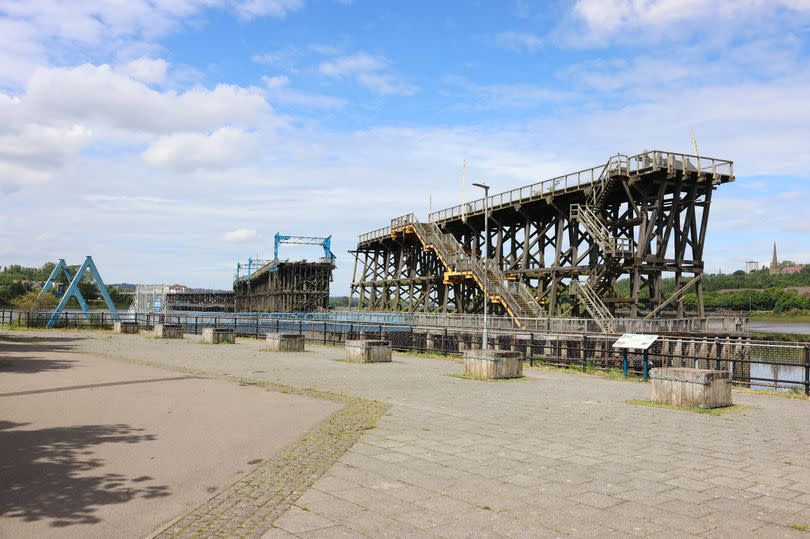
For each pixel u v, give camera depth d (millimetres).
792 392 18875
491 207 53688
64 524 6020
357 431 10930
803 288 164375
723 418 13203
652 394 15398
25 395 14008
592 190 42531
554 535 5992
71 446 9172
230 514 6445
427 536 5930
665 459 9281
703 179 41188
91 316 53094
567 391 17766
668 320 37750
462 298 59969
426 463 8781
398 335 45062
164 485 7395
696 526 6336
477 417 12805
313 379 19031
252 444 9664
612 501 7141
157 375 18609
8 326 50281
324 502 6941
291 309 111000
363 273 85250
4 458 8406
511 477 8117
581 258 45000
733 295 159000
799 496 7449
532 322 39844
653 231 42062
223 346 33125
